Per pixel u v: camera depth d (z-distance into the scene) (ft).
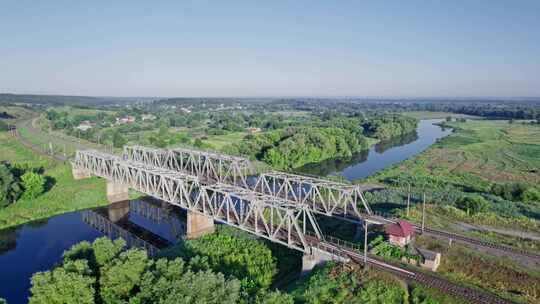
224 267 168.96
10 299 162.91
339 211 224.94
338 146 530.68
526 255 161.58
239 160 279.49
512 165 422.82
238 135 644.27
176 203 228.43
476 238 181.78
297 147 466.29
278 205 175.01
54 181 327.67
